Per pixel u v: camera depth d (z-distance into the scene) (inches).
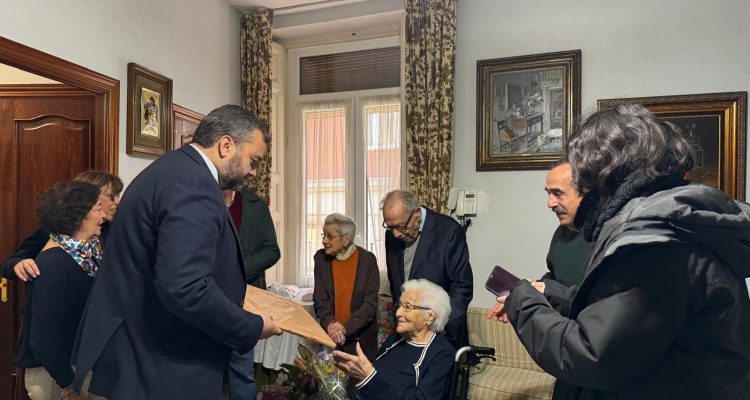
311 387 77.4
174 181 52.0
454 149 156.5
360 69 183.0
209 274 50.5
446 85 152.2
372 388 75.5
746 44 129.0
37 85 115.8
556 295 54.8
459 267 99.4
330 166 186.9
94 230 77.4
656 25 136.5
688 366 34.7
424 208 104.7
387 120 178.7
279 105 189.0
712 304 34.0
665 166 36.6
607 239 36.5
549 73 145.4
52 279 70.9
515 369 124.1
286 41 191.9
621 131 37.3
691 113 132.7
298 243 190.9
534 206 148.2
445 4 152.5
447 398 80.4
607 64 140.9
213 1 160.1
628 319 34.5
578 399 43.5
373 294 121.8
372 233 179.5
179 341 53.0
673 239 33.1
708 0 132.0
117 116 115.6
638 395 36.3
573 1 144.3
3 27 87.3
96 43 109.9
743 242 35.5
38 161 116.8
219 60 163.3
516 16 150.2
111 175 90.1
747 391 33.9
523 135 148.2
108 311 53.2
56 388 85.0
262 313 60.7
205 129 57.7
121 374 52.1
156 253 51.1
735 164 128.6
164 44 134.3
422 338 82.7
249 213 113.6
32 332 70.2
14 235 117.0
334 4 171.2
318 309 121.5
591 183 38.8
